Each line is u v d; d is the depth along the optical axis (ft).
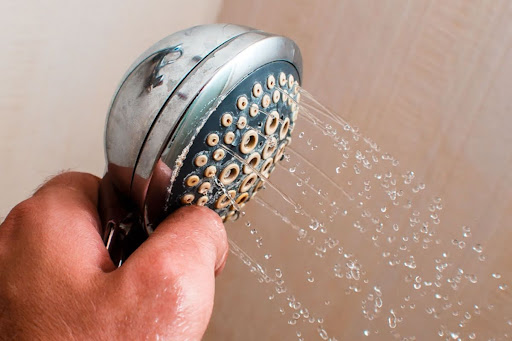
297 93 1.27
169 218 1.18
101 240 1.17
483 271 1.57
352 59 1.66
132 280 1.08
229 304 1.90
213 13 1.80
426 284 1.62
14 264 1.13
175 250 1.11
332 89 1.69
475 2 1.51
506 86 1.51
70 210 1.18
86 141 1.63
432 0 1.55
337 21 1.66
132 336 1.07
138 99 1.16
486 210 1.55
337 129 1.55
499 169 1.53
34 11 1.43
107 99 1.64
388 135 1.64
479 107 1.54
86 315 1.08
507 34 1.50
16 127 1.50
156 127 1.14
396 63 1.61
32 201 1.19
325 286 1.73
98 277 1.10
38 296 1.10
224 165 1.19
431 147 1.59
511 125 1.51
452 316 1.61
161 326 1.07
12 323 1.10
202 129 1.15
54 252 1.12
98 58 1.58
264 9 1.75
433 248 1.61
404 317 1.65
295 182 1.66
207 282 1.11
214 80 1.14
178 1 1.69
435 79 1.58
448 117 1.57
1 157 1.50
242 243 1.82
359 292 1.69
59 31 1.48
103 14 1.55
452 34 1.55
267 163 1.25
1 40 1.41
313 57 1.70
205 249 1.14
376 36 1.62
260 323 1.85
